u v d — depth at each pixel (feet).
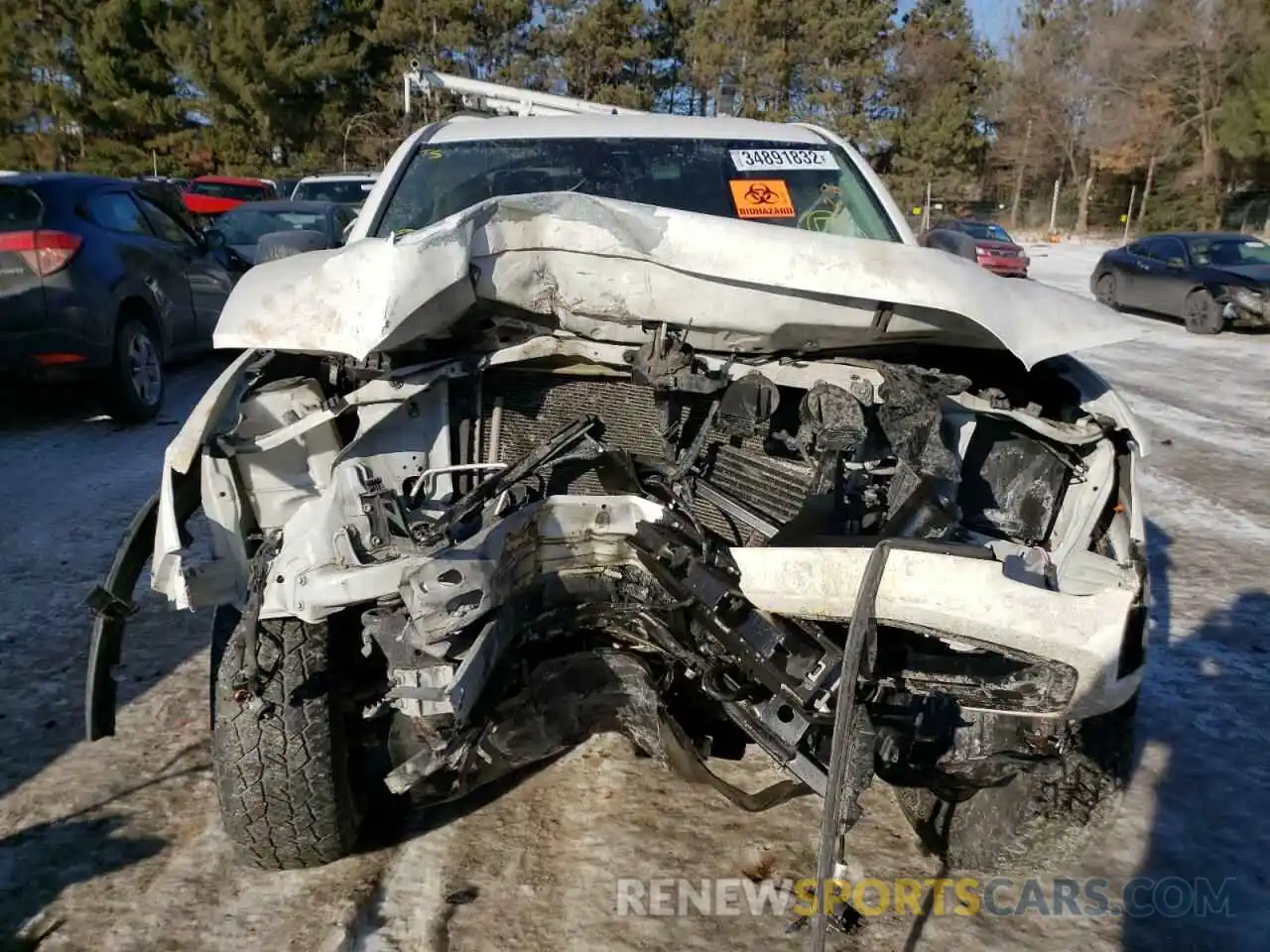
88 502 19.93
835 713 7.91
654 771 11.33
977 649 7.91
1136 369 39.88
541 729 9.05
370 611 7.94
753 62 158.92
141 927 8.70
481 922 8.86
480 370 9.22
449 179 12.47
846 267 8.26
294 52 129.18
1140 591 8.20
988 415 9.38
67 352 23.70
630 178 12.71
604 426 9.70
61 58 130.00
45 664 13.39
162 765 11.19
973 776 8.67
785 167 13.10
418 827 10.21
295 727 8.39
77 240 23.88
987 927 9.15
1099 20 149.69
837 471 8.47
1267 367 40.83
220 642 10.22
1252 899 9.61
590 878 9.51
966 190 177.58
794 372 9.32
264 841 8.69
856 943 8.86
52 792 10.62
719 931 8.87
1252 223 132.67
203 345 30.09
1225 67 132.26
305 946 8.50
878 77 164.76
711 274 8.34
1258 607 16.49
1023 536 9.31
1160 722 12.83
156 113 128.98
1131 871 10.02
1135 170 153.99
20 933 8.62
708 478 9.36
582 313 9.02
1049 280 77.71
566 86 155.84
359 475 8.45
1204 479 24.20
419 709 8.00
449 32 139.23
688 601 8.39
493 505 8.60
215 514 9.11
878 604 7.73
